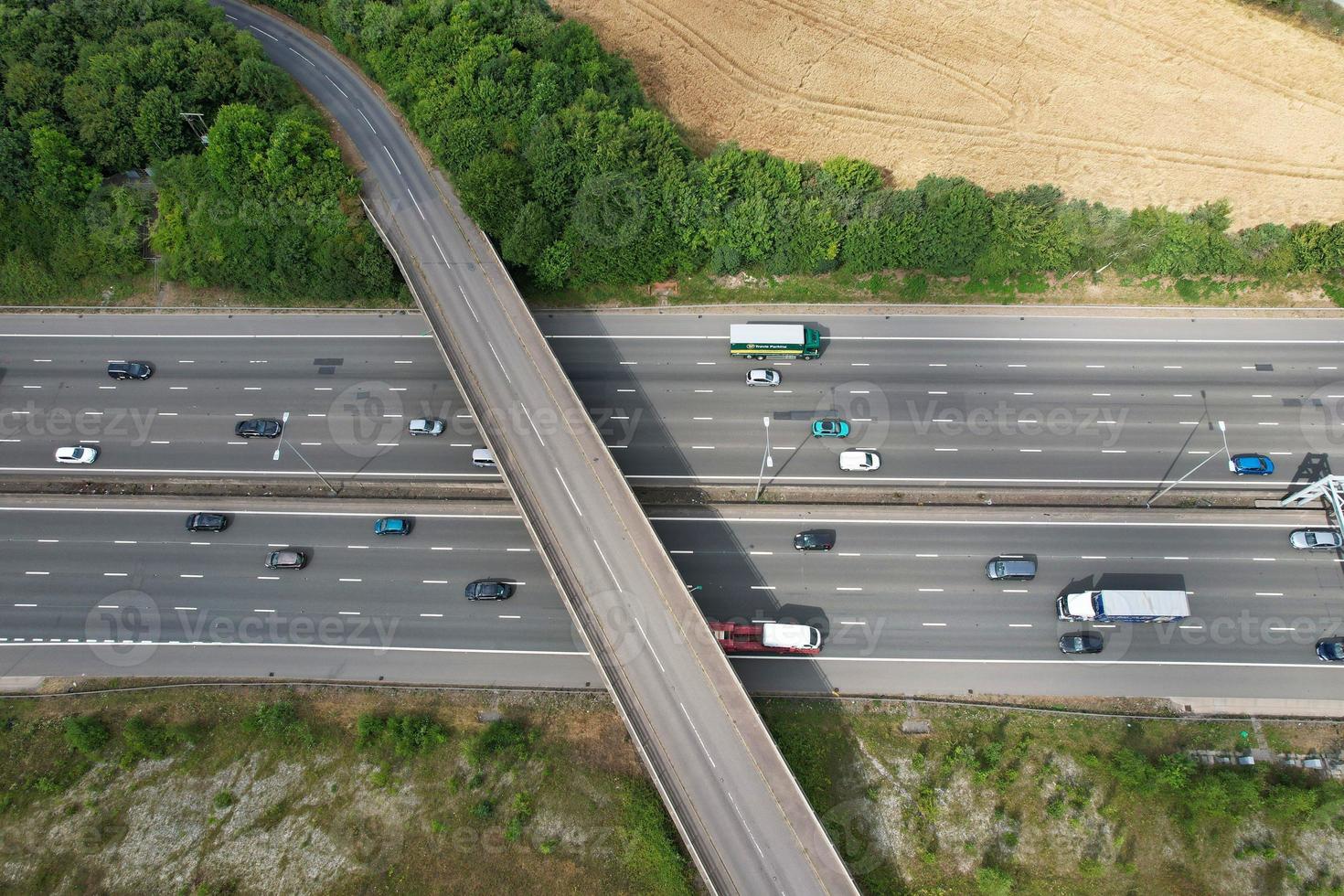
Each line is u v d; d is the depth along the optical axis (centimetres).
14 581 6425
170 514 6700
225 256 7381
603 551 5616
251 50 8012
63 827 5288
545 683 6006
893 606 6181
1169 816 5316
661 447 6894
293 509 6700
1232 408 6850
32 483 6900
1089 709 5794
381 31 7950
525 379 6331
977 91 8881
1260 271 7169
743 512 6575
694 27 9394
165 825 5294
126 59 7294
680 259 7362
